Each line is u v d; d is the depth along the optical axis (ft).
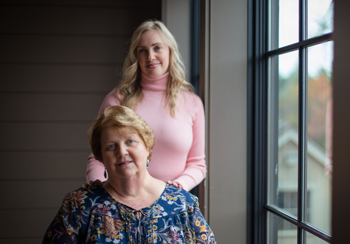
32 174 9.77
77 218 3.76
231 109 6.19
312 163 4.58
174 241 3.80
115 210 3.80
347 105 2.33
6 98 9.66
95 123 3.94
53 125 9.80
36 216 9.80
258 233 6.20
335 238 2.46
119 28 9.86
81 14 9.77
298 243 4.92
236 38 6.16
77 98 9.84
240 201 6.31
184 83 6.27
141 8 9.88
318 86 4.40
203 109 6.22
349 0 2.30
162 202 3.92
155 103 5.90
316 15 4.42
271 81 5.82
